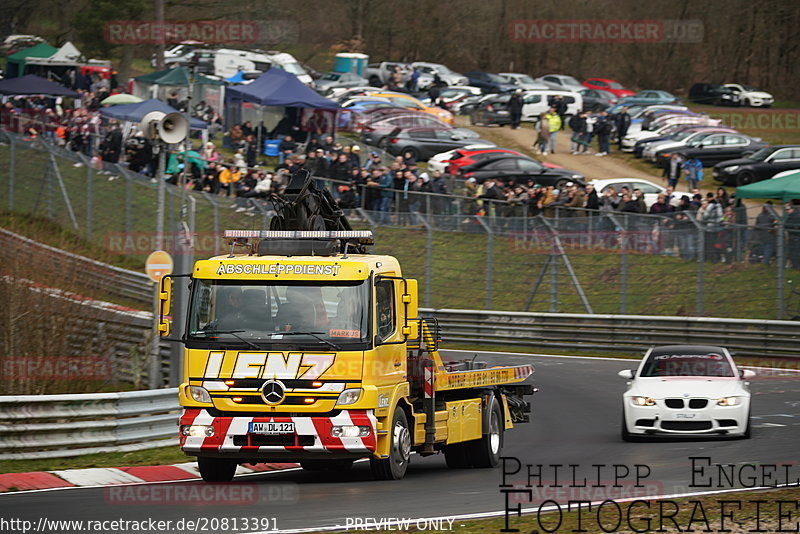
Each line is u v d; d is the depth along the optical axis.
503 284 116.94
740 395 61.19
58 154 129.75
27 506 37.72
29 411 53.50
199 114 171.88
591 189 119.88
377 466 44.75
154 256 70.06
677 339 106.50
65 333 71.25
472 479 46.78
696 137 179.88
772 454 53.91
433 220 120.88
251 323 43.16
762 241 104.88
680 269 108.69
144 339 78.31
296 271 43.34
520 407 60.78
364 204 124.06
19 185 132.12
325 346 42.56
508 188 131.25
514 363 103.56
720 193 118.69
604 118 193.50
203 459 45.44
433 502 38.75
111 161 139.38
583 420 73.12
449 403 51.00
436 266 119.88
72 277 75.12
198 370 43.06
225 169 129.12
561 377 95.50
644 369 66.31
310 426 42.31
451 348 116.31
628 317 108.75
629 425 61.88
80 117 155.00
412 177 125.31
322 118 163.62
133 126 145.38
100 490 42.28
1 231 75.50
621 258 111.94
